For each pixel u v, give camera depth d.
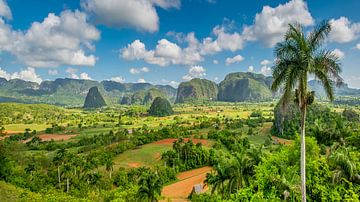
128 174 96.62
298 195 30.45
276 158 36.28
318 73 24.58
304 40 24.59
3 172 86.12
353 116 152.88
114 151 126.31
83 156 118.12
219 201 40.66
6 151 92.81
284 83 24.84
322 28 24.67
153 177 61.91
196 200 59.69
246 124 195.38
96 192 71.94
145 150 128.25
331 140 59.84
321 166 32.44
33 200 45.66
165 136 150.62
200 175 99.19
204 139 141.12
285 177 32.06
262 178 32.41
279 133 148.62
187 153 111.38
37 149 153.75
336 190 29.67
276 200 29.88
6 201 53.41
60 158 101.88
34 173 96.06
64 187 88.56
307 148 36.28
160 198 62.94
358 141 49.28
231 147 120.12
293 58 24.94
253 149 50.81
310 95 24.86
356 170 31.09
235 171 48.53
